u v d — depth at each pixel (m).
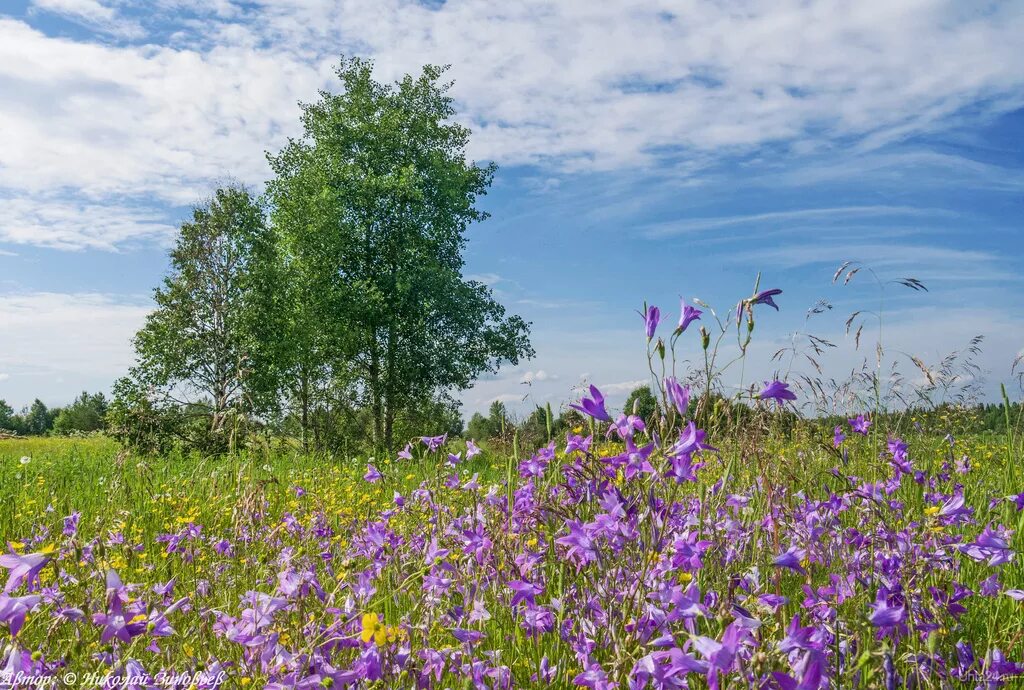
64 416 45.41
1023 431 6.43
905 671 2.10
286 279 22.47
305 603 2.15
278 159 25.09
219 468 8.94
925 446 5.89
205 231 21.05
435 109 26.64
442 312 24.72
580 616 2.45
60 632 2.31
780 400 2.26
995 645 2.64
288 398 22.06
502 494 4.11
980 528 3.81
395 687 2.09
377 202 24.17
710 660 1.55
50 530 5.00
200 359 20.30
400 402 23.98
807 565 2.49
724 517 2.81
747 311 2.21
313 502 5.88
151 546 4.66
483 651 2.68
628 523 2.21
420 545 3.54
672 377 2.22
